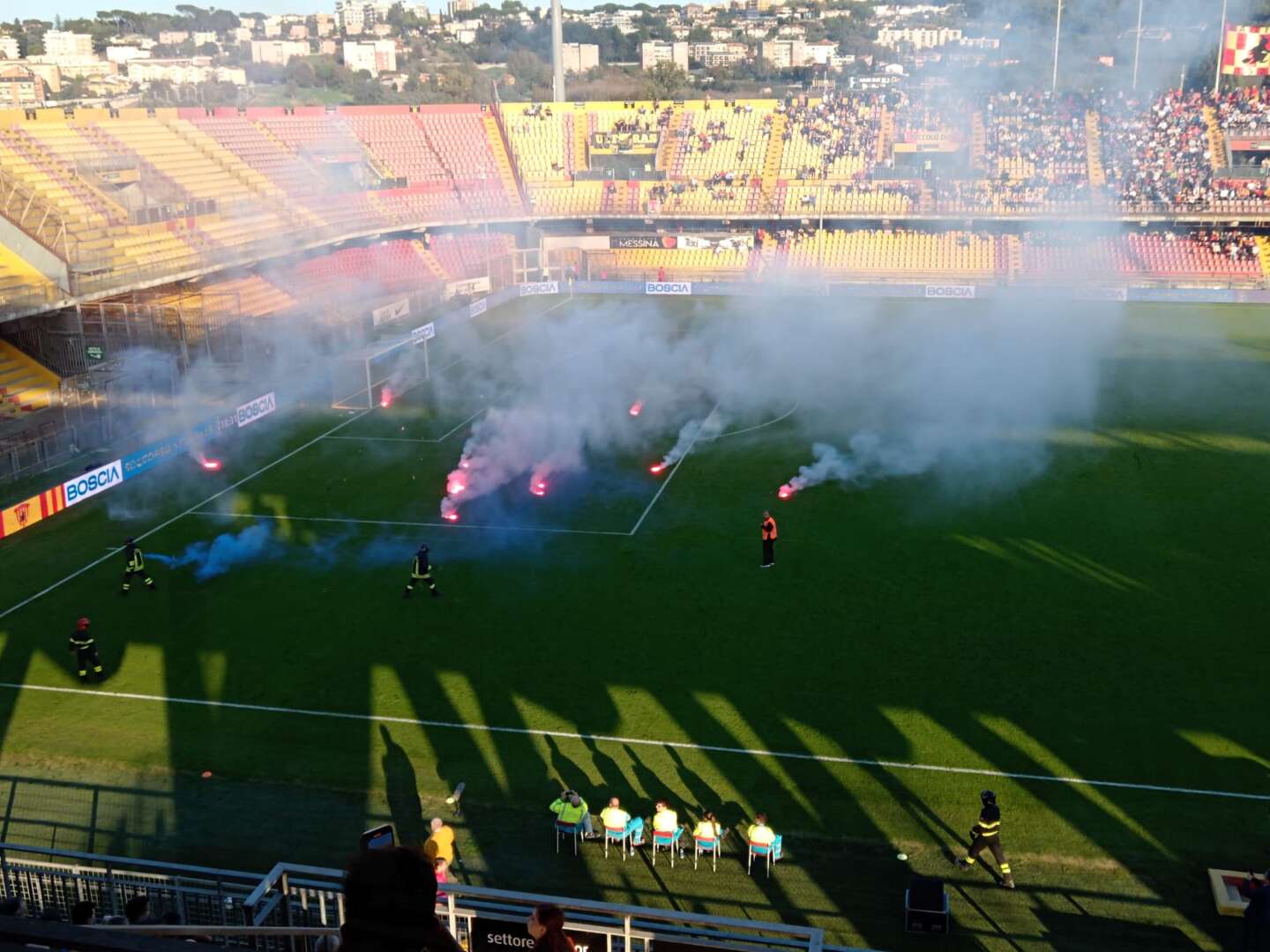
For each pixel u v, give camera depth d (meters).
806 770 22.48
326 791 22.27
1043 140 83.94
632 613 30.27
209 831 21.03
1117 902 18.52
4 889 16.98
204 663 27.83
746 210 81.50
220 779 22.75
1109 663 26.59
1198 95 85.62
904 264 79.94
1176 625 28.56
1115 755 22.70
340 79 175.25
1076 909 18.38
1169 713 24.22
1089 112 85.94
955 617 29.42
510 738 24.00
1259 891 16.67
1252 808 20.81
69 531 37.34
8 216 49.53
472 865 19.86
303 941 13.15
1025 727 23.83
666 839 19.88
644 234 84.38
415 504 39.66
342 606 31.00
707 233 84.50
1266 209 74.31
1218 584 31.14
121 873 18.41
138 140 68.25
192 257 57.75
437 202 82.25
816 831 20.56
